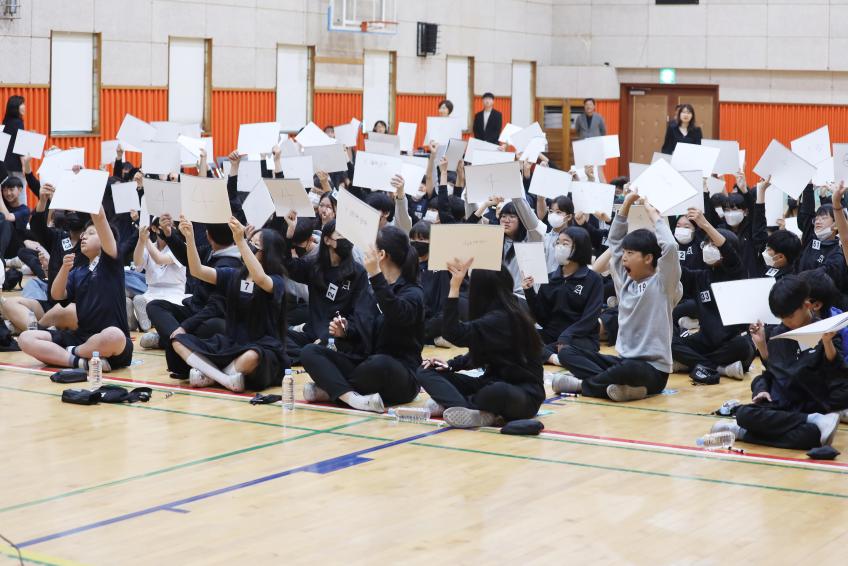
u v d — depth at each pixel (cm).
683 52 2459
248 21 1956
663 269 779
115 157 1361
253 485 559
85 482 563
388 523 499
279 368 802
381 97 2231
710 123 2458
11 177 1276
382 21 2175
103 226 842
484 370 715
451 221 1121
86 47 1731
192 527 492
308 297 952
